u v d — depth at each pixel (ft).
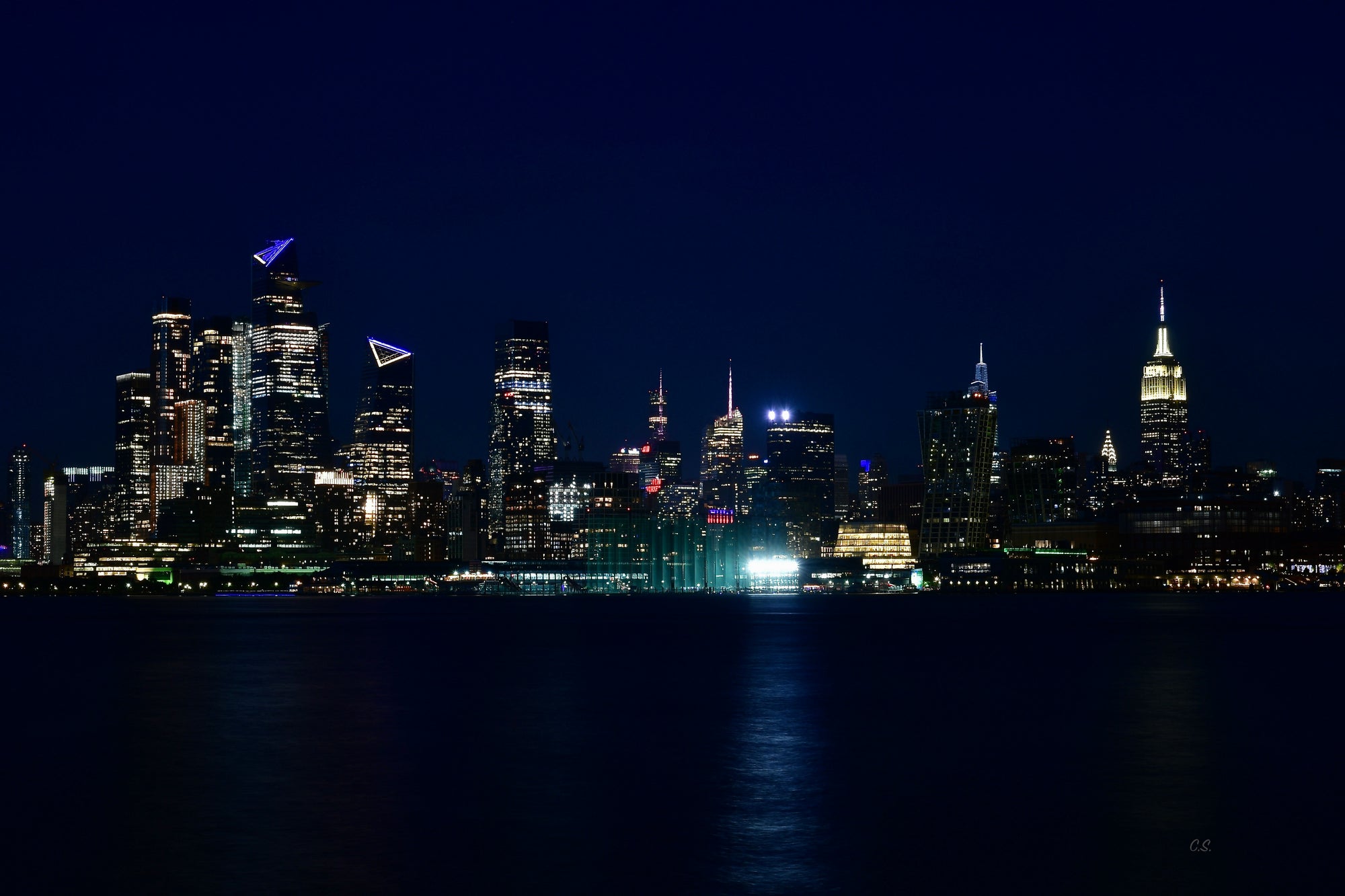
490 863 165.17
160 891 152.46
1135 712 331.77
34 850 173.47
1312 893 150.20
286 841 178.29
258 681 448.65
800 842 176.35
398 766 245.45
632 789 218.38
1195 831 182.70
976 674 467.52
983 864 164.04
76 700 379.76
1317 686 410.11
